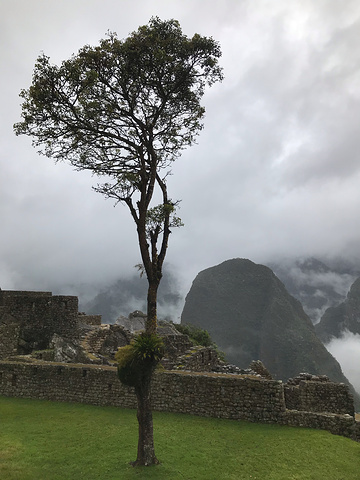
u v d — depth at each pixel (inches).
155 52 525.0
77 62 522.6
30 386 791.1
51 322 1224.2
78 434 564.7
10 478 413.4
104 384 739.4
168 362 941.2
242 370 1087.0
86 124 553.9
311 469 457.7
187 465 462.3
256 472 447.8
